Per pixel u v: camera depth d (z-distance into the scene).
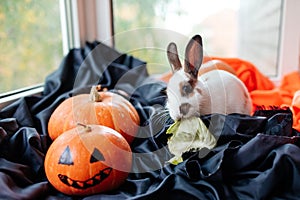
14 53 0.99
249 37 1.28
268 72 1.29
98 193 0.68
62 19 1.19
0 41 0.94
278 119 0.73
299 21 1.21
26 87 1.05
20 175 0.67
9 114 0.87
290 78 1.14
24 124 0.84
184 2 1.23
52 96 0.98
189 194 0.62
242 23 1.26
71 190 0.67
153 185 0.67
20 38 1.01
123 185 0.70
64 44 1.21
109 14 1.21
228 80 0.82
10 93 0.97
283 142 0.67
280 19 1.24
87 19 1.22
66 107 0.82
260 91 1.05
